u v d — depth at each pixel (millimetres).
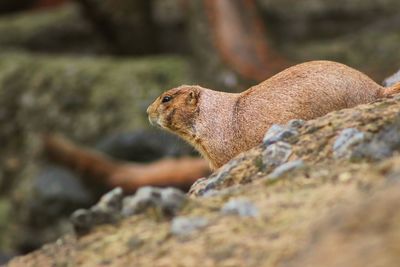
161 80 45312
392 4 51125
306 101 16625
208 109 18312
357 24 50938
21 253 37906
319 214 11398
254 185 13180
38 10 62031
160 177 35844
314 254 10219
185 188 35812
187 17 44906
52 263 12344
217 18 42719
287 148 14359
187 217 12336
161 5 52438
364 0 51156
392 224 9906
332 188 12273
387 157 13312
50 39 54906
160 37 52156
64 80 46500
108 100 44750
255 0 43719
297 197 12195
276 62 41969
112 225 12750
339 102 16375
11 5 61500
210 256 11242
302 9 51188
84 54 54500
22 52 51781
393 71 39906
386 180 11531
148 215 12758
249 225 11688
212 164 18406
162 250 11695
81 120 44844
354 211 10367
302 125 14922
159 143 39281
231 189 13359
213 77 41938
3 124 46875
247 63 41438
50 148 37281
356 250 9867
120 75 45875
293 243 10930
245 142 17547
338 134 14219
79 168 37125
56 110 45844
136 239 12125
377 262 9578
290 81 16984
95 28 50969
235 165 14602
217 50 42062
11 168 45688
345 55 45375
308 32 51031
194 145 18891
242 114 17594
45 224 37344
